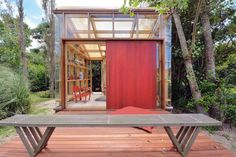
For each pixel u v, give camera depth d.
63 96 6.92
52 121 2.87
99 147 3.41
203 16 8.39
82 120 2.94
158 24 7.29
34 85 19.14
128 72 7.00
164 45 7.06
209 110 7.60
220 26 9.49
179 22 7.60
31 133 3.17
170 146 3.44
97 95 12.55
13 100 8.19
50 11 15.40
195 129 2.94
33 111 9.52
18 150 3.27
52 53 15.68
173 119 3.01
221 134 6.79
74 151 3.24
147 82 7.01
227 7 9.05
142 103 6.98
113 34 7.29
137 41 7.02
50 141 3.66
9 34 13.08
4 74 8.97
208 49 8.33
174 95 10.05
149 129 4.31
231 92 7.36
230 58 9.44
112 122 2.80
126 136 3.97
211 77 7.63
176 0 4.36
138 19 7.20
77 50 9.23
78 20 7.27
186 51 7.57
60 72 6.92
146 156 3.07
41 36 23.61
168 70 7.11
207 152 3.19
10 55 12.16
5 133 6.55
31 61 21.30
